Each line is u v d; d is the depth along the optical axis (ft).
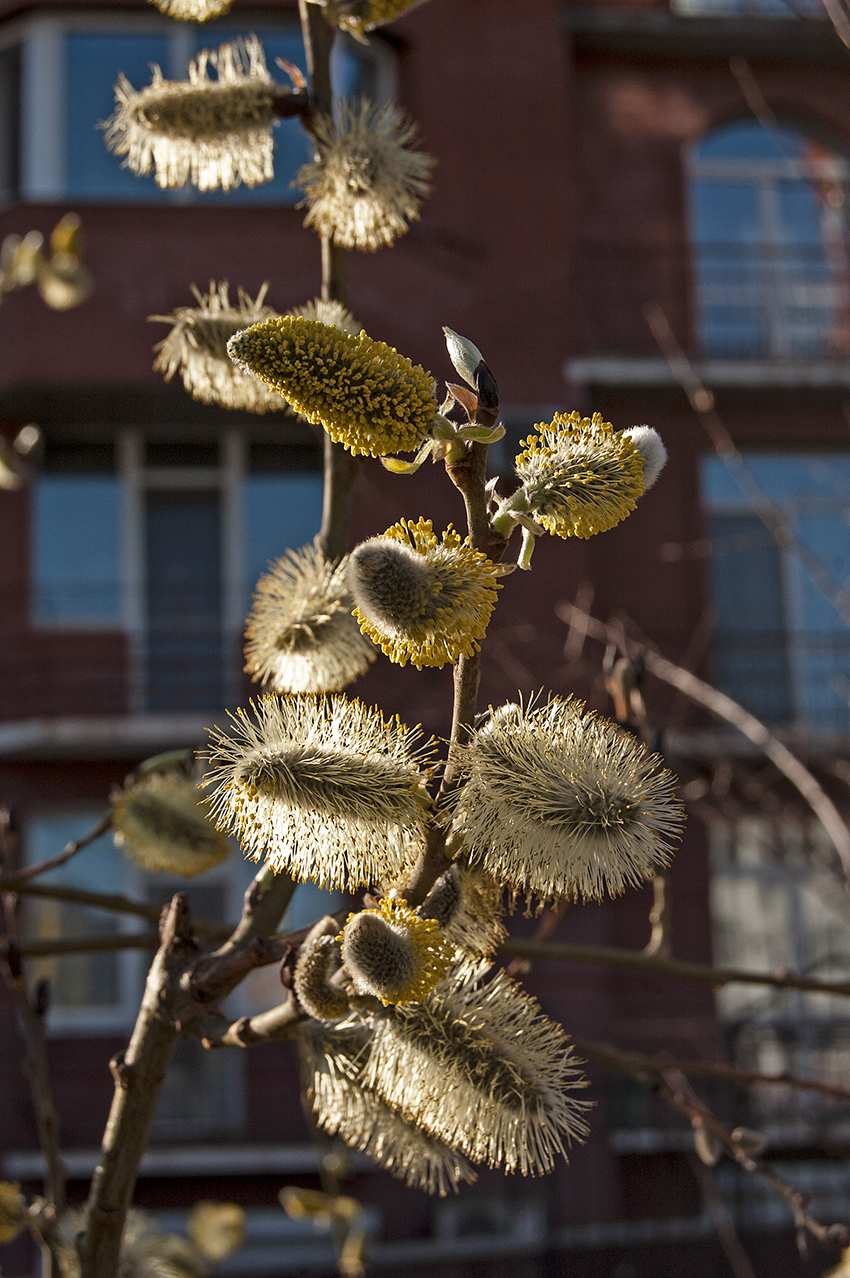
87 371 38.19
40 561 40.09
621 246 43.78
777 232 45.11
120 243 38.60
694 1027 38.63
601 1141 36.86
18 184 40.52
